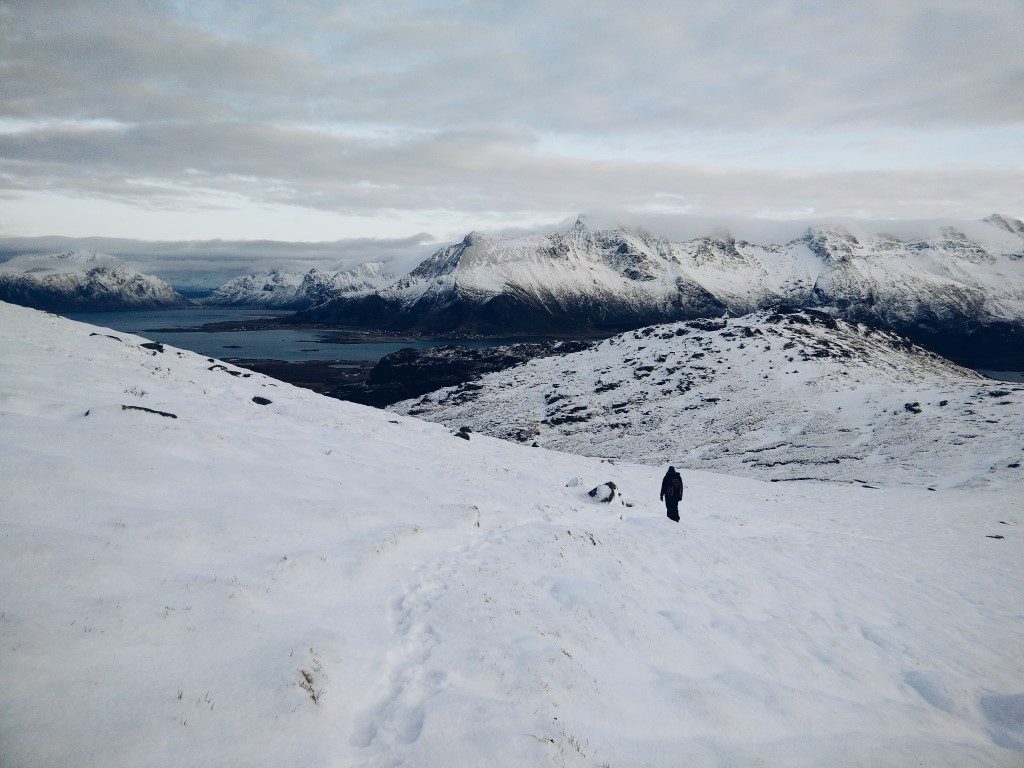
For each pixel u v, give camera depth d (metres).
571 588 10.59
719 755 7.22
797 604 12.94
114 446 11.16
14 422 10.93
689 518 20.59
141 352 25.14
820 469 54.94
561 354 143.38
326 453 16.39
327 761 5.53
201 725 5.42
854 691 9.85
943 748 8.34
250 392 23.73
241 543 9.16
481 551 11.80
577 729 6.90
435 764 5.77
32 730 4.74
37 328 23.89
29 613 6.00
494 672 7.55
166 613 6.80
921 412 66.75
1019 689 10.90
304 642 7.05
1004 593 16.59
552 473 24.80
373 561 9.94
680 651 9.70
